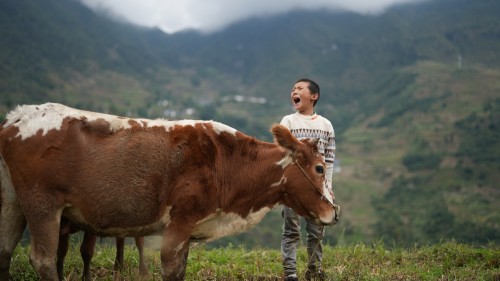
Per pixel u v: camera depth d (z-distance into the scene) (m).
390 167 131.50
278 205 5.99
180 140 5.33
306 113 6.21
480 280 6.12
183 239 5.24
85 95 194.12
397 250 8.35
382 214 86.94
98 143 5.07
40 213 4.89
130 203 5.07
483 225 58.19
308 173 5.78
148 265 7.20
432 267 6.97
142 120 5.39
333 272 6.66
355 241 9.16
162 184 5.17
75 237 8.12
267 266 7.34
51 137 4.96
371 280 6.27
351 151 166.75
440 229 62.41
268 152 5.79
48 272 4.89
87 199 4.98
